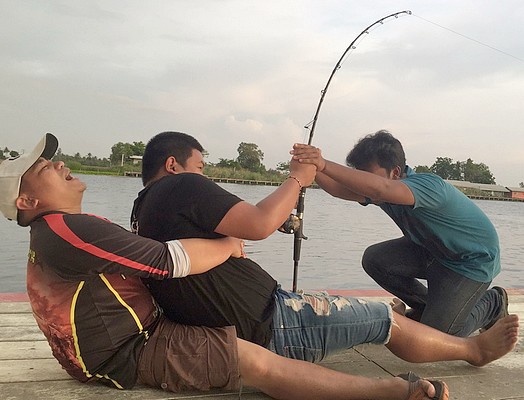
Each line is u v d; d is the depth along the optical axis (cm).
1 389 207
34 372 225
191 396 206
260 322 211
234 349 199
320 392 197
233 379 200
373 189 251
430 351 238
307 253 1189
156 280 205
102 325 194
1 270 855
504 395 226
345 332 219
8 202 190
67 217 188
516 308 391
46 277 191
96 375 203
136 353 202
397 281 306
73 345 194
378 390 197
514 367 260
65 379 218
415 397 193
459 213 266
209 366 199
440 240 270
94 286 192
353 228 1903
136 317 200
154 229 208
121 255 185
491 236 273
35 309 195
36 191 191
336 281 891
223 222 200
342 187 300
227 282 207
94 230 185
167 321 211
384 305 227
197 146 232
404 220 281
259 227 199
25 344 263
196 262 194
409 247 305
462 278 271
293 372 199
